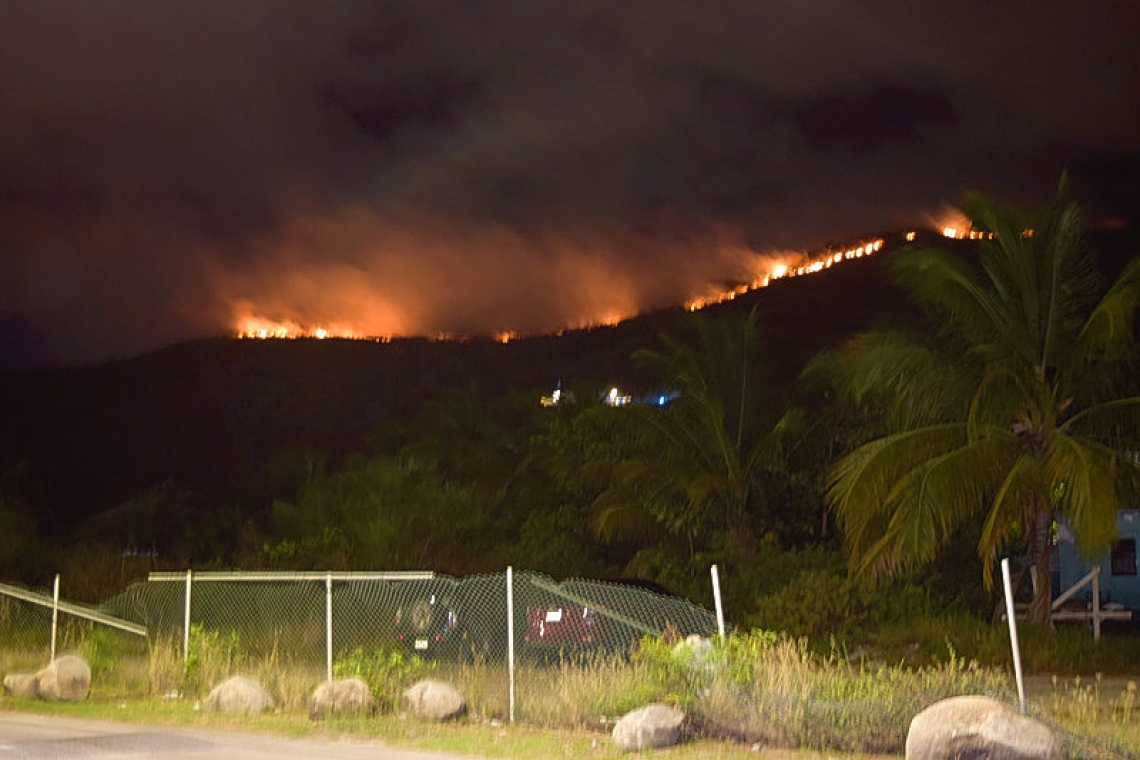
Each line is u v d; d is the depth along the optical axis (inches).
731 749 431.2
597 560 1300.4
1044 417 856.3
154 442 4530.0
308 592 793.6
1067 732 415.2
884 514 872.9
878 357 875.4
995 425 864.9
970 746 354.0
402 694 531.5
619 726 441.7
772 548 1092.5
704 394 1181.7
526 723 499.2
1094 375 864.9
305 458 2390.5
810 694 455.2
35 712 552.4
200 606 824.9
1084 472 792.3
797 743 437.4
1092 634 936.9
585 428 1320.1
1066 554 1112.8
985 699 368.5
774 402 1221.1
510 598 511.8
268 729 491.2
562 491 1411.2
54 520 2389.3
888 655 791.1
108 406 4803.2
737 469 1159.6
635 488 1222.3
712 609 963.3
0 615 834.2
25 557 1197.1
